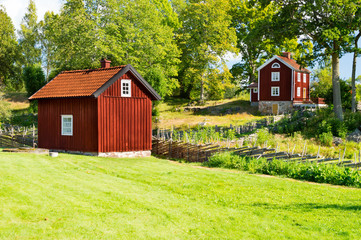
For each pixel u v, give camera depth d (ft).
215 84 194.29
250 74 213.05
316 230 28.94
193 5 184.03
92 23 141.59
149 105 78.38
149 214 30.96
